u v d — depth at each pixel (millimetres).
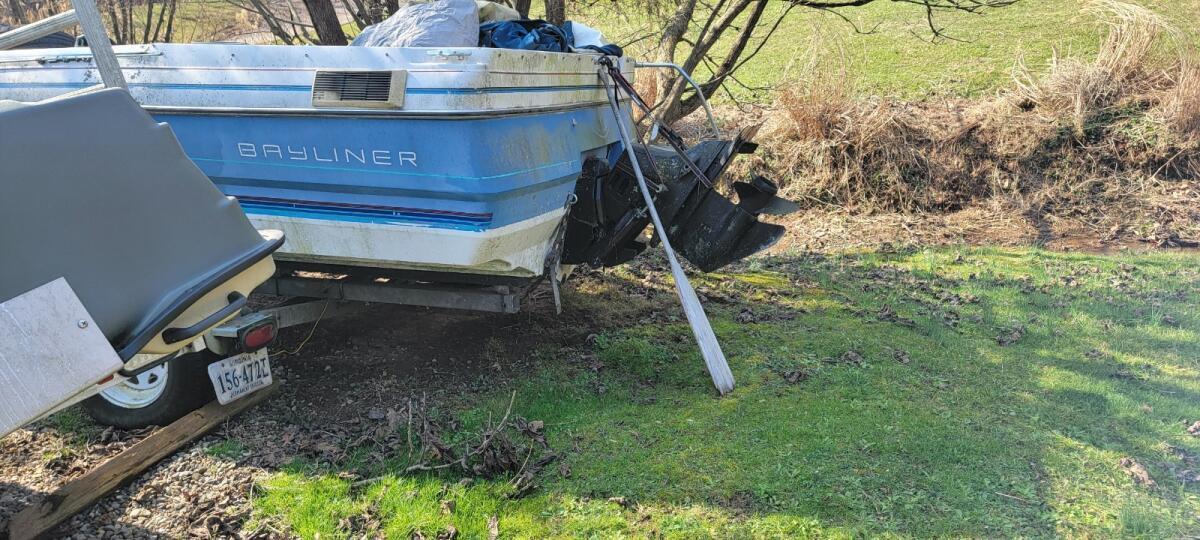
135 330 2875
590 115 5281
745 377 5188
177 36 10055
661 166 5410
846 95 10734
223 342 4078
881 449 4219
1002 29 14586
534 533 3521
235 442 4238
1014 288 7238
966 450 4246
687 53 14523
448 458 4020
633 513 3656
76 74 4723
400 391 4918
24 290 2619
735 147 5273
